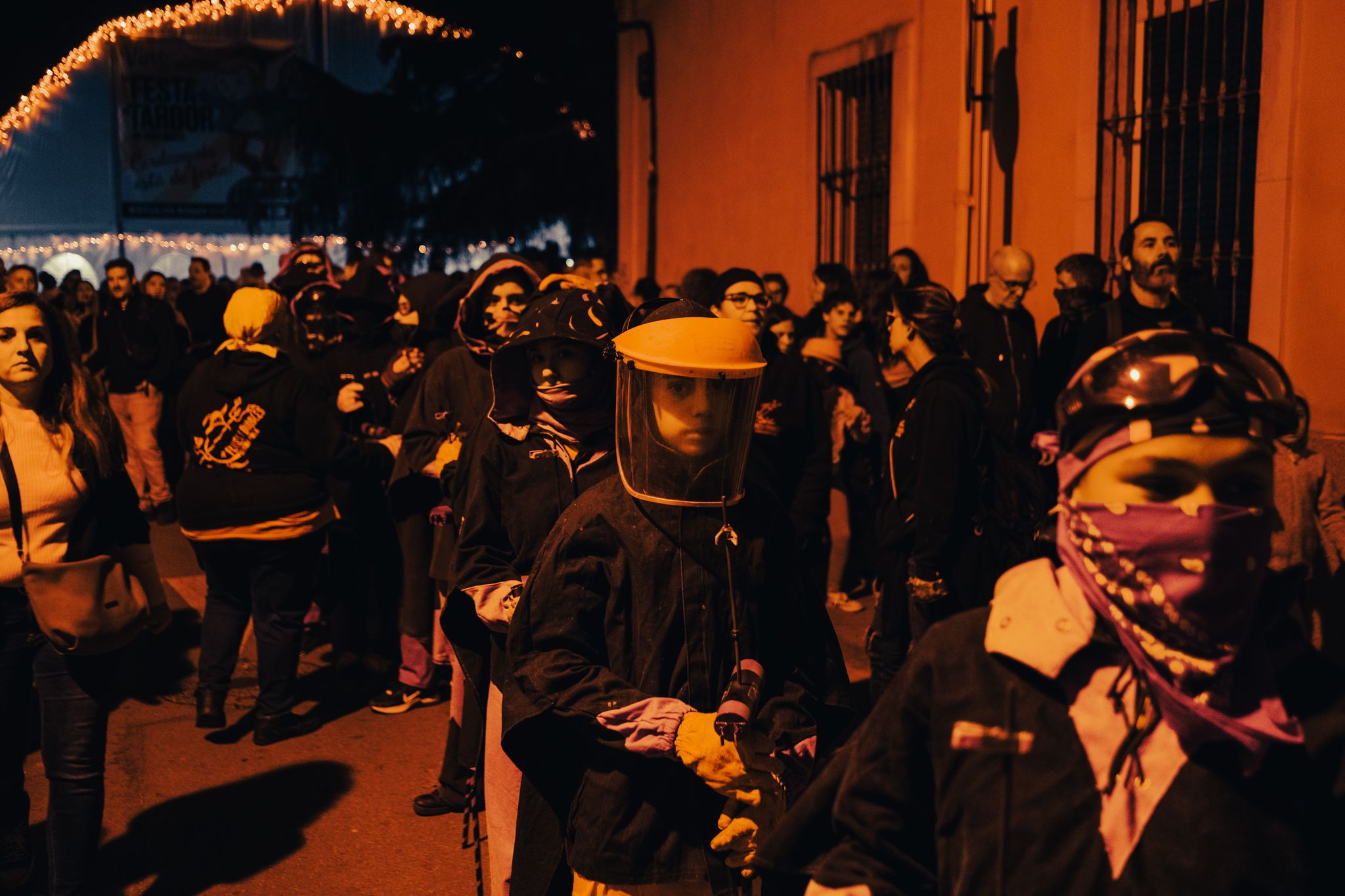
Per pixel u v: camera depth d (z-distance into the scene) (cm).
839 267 754
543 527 279
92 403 326
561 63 1973
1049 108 691
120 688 555
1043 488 383
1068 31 671
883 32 856
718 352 207
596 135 1941
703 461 210
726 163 1148
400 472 439
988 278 723
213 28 2294
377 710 518
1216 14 585
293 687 488
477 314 416
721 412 208
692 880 208
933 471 375
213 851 385
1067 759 130
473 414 419
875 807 145
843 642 600
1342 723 126
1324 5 513
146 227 2312
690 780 210
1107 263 650
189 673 575
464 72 2020
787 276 1030
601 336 273
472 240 1955
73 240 2289
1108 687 130
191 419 468
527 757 221
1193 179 606
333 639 573
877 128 883
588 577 213
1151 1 620
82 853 317
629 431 213
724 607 212
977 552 378
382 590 569
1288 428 129
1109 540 127
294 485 470
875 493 660
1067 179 676
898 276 716
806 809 157
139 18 1759
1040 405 589
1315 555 383
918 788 144
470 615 293
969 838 133
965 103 757
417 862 377
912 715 142
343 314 615
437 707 527
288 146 2341
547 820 228
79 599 303
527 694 214
